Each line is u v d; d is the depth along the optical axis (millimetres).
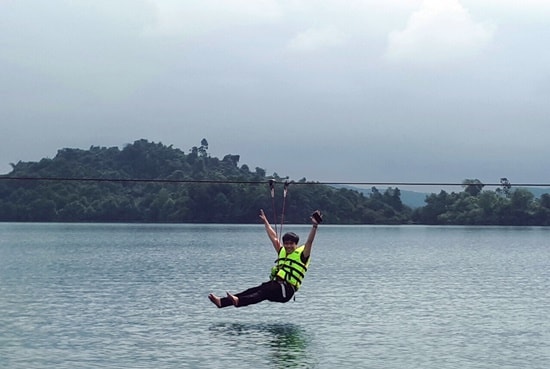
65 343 24938
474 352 23984
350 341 25625
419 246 115562
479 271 60250
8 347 24250
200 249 96500
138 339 25688
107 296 38438
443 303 36156
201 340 25578
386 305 35031
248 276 52531
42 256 78562
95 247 100625
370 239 147000
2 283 45844
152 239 131000
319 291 41312
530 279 51875
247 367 21891
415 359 22984
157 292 40562
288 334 26797
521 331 27781
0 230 179250
